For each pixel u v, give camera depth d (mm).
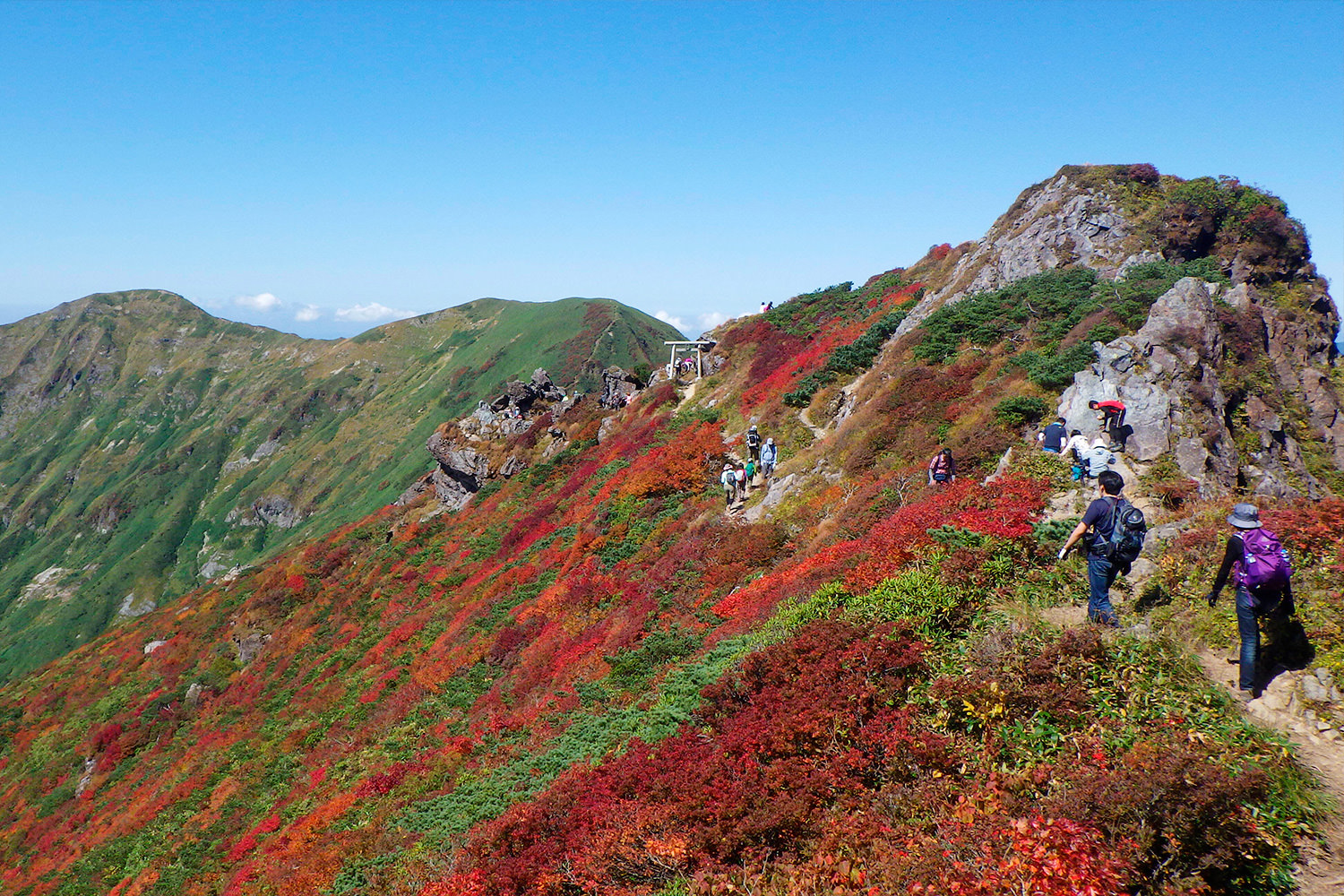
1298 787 5859
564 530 36219
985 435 19047
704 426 37781
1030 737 7277
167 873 24031
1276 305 25938
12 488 192125
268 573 60219
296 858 18172
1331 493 17500
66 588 148375
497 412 61656
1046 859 5484
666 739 11422
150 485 174875
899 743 7902
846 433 25516
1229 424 16906
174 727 43469
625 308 193625
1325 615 7375
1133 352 16844
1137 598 9016
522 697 21969
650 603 22188
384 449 161375
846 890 6477
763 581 18641
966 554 10852
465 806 15836
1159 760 6012
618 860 8461
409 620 37312
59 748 48406
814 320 48281
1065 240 30484
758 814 7754
